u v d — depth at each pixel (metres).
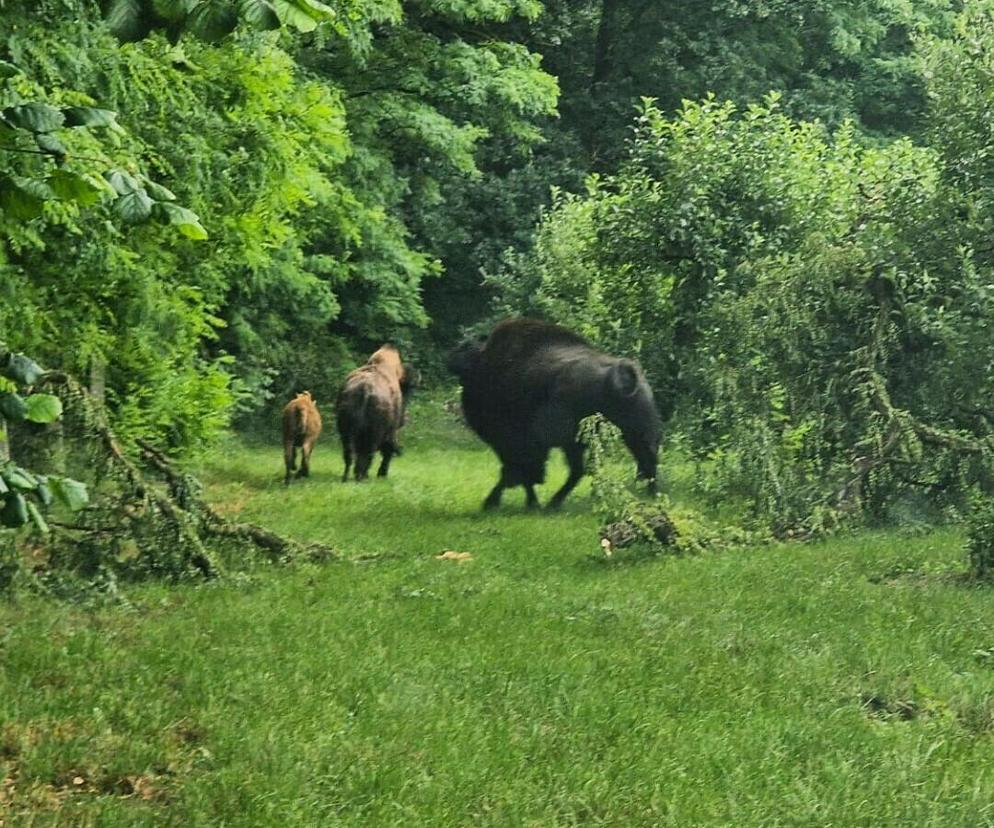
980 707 7.95
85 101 11.55
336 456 26.31
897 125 41.31
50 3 10.78
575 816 6.09
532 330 18.28
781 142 20.94
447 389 34.91
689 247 20.33
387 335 34.00
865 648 9.23
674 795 6.31
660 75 38.66
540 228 30.94
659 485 18.50
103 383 16.80
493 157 37.25
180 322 16.06
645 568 12.76
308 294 29.09
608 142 39.03
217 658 8.70
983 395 15.78
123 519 11.83
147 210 4.22
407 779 6.45
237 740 6.96
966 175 16.36
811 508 14.97
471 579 12.07
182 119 14.43
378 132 31.11
